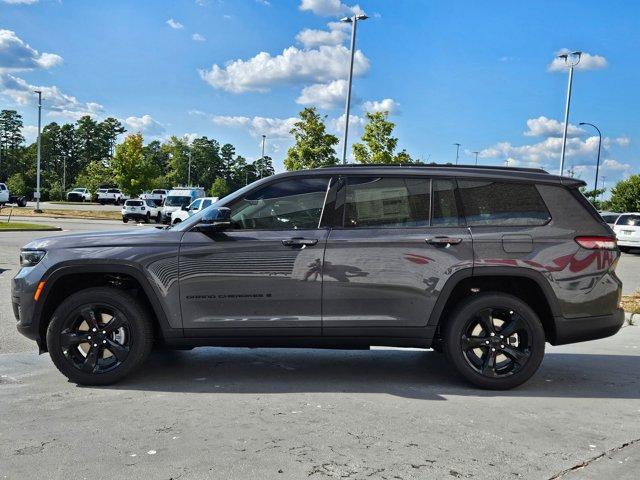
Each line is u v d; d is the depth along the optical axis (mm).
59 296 5309
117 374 5020
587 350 6832
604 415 4473
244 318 5004
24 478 3279
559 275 5016
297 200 5160
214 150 154875
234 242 5000
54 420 4191
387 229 5066
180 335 5020
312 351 6484
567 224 5098
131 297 5039
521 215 5117
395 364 5941
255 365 5828
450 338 5055
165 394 4836
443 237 5000
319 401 4691
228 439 3861
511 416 4406
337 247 4992
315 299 4996
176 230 5133
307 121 30734
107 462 3492
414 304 5000
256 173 156250
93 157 137875
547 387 5215
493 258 4988
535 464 3557
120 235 5152
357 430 4055
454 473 3408
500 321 5145
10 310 8312
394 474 3383
